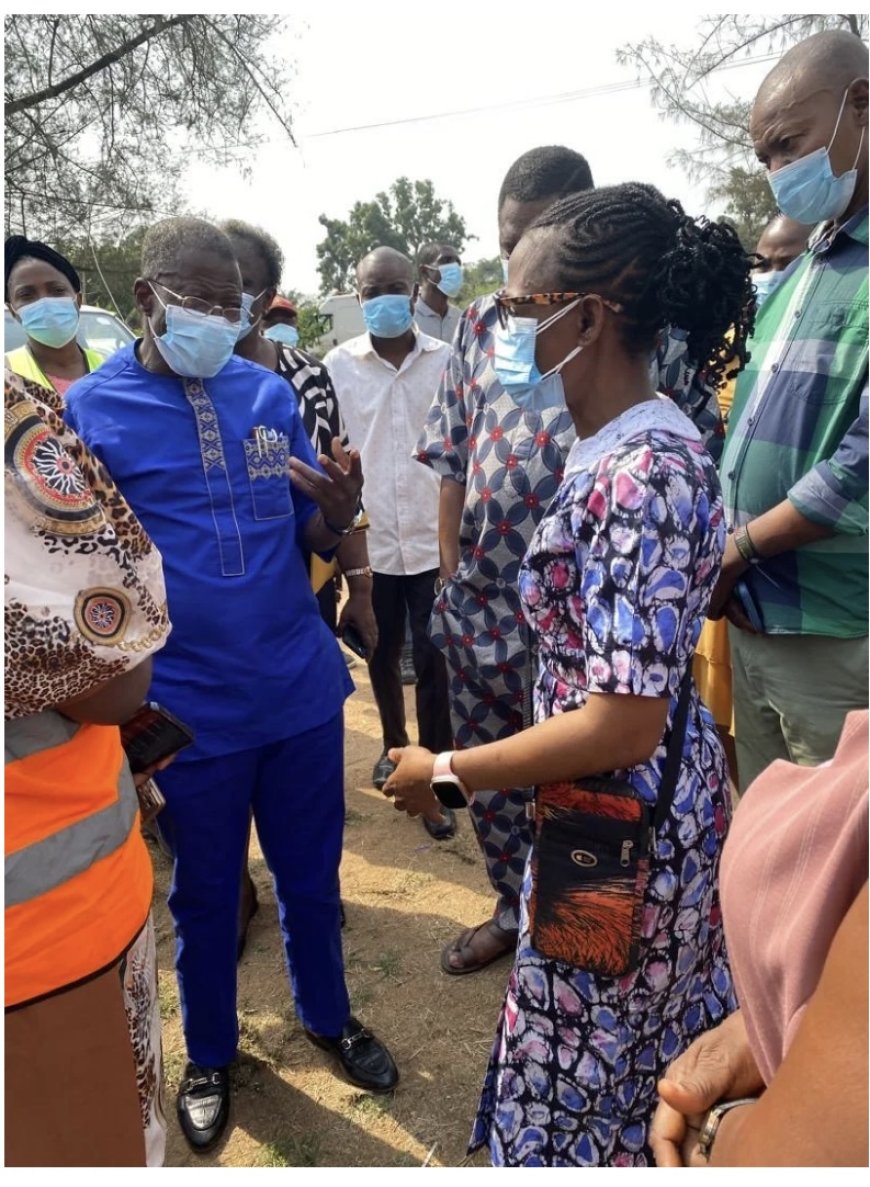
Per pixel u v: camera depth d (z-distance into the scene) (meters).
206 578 1.83
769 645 2.21
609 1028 1.39
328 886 2.11
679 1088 1.00
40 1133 1.21
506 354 1.37
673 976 1.41
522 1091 1.46
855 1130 0.59
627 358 1.33
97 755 1.25
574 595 1.32
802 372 2.08
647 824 1.31
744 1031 1.05
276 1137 2.09
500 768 1.33
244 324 2.77
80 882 1.19
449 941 2.74
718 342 1.40
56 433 1.19
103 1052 1.24
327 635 2.08
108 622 1.17
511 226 2.27
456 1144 2.05
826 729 2.16
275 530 1.93
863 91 1.95
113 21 7.60
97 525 1.16
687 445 1.26
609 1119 1.43
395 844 3.29
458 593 2.34
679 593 1.19
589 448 1.31
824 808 0.78
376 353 3.58
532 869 1.40
